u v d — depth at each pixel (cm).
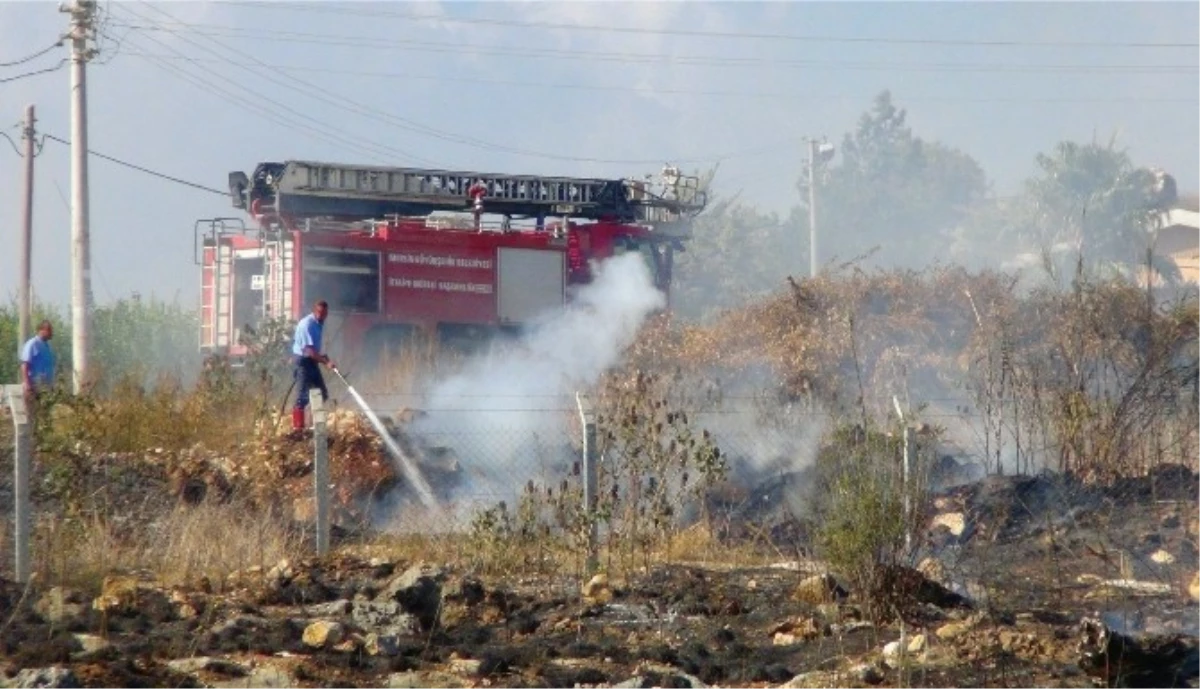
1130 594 1967
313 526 2559
